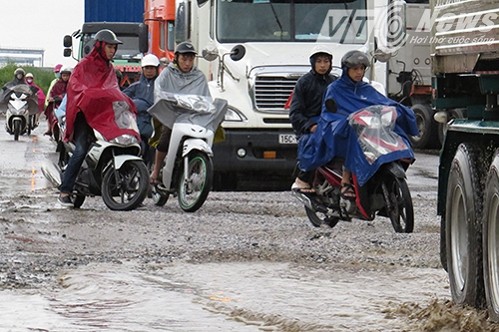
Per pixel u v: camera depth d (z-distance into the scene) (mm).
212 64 24078
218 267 13625
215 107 21047
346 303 11375
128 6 48156
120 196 20328
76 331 10211
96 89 20344
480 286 10586
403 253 14875
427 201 22672
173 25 30391
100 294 11945
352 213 17281
